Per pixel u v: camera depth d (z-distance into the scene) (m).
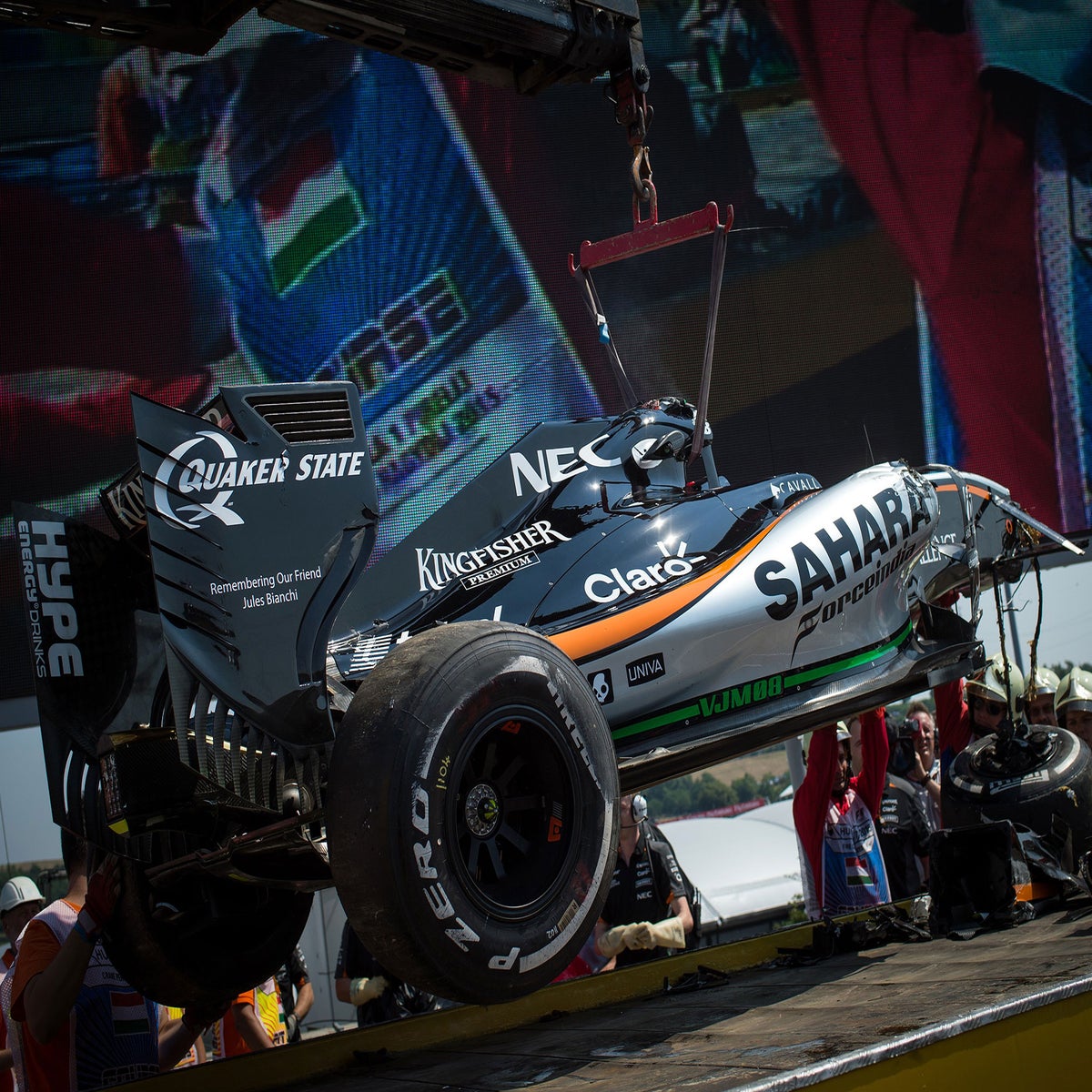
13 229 5.69
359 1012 4.09
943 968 2.11
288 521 1.86
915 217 6.82
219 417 1.88
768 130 6.70
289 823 1.90
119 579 2.29
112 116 5.85
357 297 6.09
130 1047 2.56
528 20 2.14
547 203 6.36
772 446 6.49
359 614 2.28
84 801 2.13
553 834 1.85
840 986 2.12
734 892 7.87
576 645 2.25
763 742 2.50
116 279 5.80
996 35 7.00
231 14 2.01
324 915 7.48
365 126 6.15
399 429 6.09
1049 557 6.80
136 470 2.17
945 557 3.34
